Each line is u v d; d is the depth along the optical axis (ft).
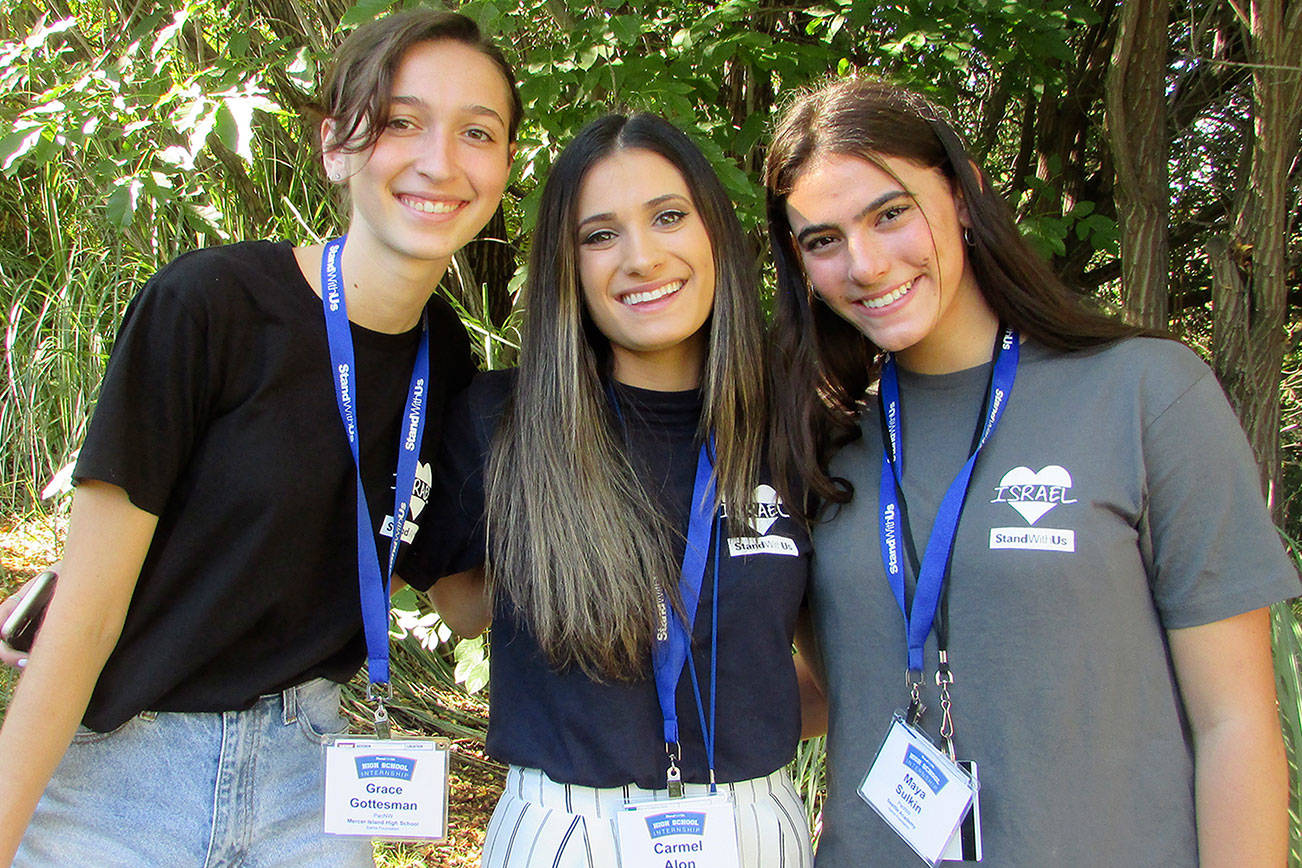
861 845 4.97
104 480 4.53
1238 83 12.84
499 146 5.33
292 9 12.30
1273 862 4.31
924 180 5.01
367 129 4.96
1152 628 4.61
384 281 5.25
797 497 5.43
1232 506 4.43
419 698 11.43
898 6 10.84
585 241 5.35
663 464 5.44
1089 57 13.38
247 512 4.97
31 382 13.78
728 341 5.42
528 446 5.27
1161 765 4.52
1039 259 5.03
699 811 4.83
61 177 14.10
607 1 8.70
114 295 13.41
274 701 5.38
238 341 4.93
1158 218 10.65
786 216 5.54
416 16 5.08
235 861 5.26
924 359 5.36
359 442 5.33
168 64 11.04
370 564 5.41
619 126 5.35
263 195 12.57
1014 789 4.55
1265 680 4.50
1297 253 11.85
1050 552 4.56
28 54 10.45
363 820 5.33
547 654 5.02
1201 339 14.34
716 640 5.11
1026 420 4.87
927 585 4.85
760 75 10.69
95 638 4.70
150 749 5.12
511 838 5.00
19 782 4.55
